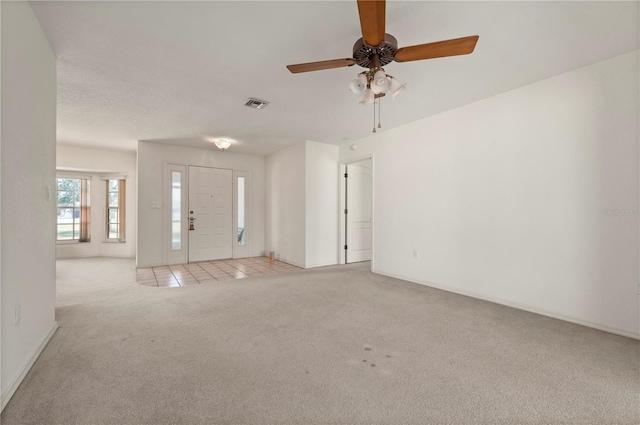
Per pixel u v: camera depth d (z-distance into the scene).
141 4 1.81
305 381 1.73
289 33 2.12
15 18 1.65
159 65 2.56
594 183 2.55
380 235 4.71
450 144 3.69
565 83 2.72
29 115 1.85
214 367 1.88
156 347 2.14
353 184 5.86
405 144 4.29
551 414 1.46
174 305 3.12
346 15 1.93
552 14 1.92
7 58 1.55
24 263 1.77
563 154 2.73
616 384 1.71
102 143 5.50
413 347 2.17
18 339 1.67
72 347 2.12
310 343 2.23
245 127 4.45
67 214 6.43
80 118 3.99
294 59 2.48
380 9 1.46
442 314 2.87
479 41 2.22
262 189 6.79
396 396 1.60
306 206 5.31
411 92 3.15
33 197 1.92
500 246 3.20
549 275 2.83
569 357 2.03
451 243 3.69
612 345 2.21
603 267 2.50
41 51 2.05
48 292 2.23
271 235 6.51
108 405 1.50
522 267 3.02
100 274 4.75
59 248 6.23
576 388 1.67
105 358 1.97
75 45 2.25
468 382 1.73
